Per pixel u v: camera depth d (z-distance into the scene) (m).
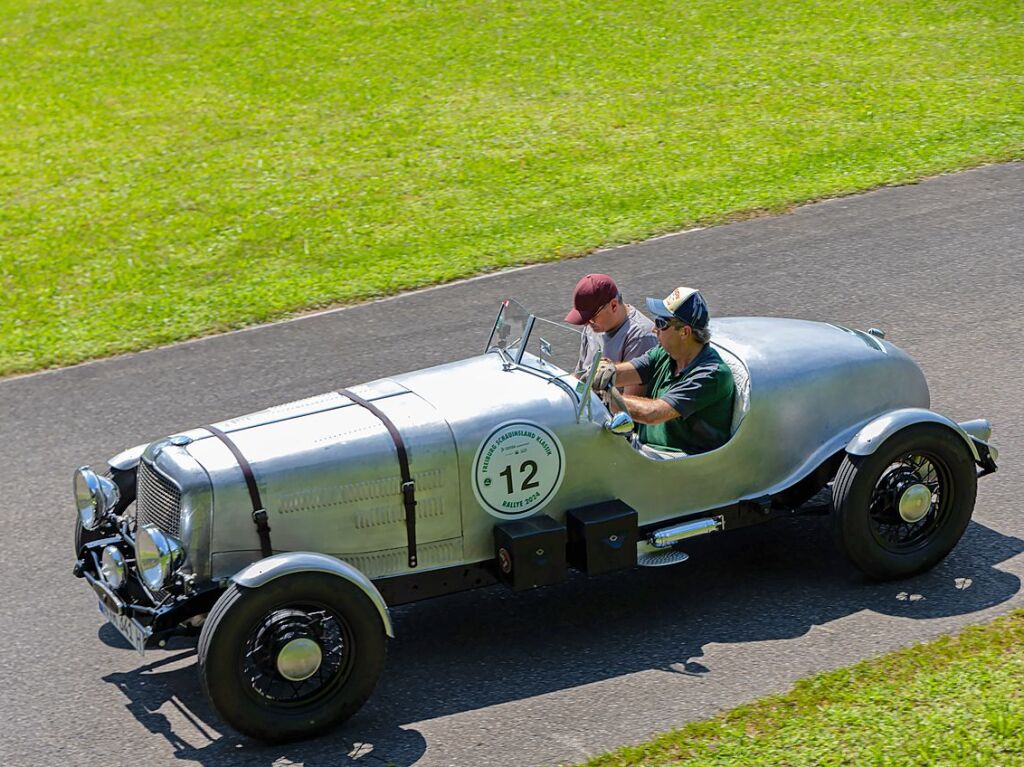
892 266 14.23
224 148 21.20
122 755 6.83
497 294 14.01
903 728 6.51
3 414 11.70
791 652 7.44
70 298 14.84
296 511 7.11
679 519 8.10
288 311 13.88
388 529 7.33
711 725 6.66
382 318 13.52
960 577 8.22
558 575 7.52
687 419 8.20
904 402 8.70
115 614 7.27
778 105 21.61
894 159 18.14
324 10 30.72
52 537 9.38
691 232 15.67
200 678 6.59
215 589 6.98
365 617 6.79
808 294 13.55
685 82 23.42
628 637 7.75
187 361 12.70
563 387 7.77
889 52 24.55
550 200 17.41
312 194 18.34
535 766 6.51
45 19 31.89
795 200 16.61
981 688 6.81
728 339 8.66
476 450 7.42
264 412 7.74
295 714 6.76
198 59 27.58
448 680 7.39
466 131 21.17
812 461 8.30
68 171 20.44
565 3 29.80
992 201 16.16
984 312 12.85
